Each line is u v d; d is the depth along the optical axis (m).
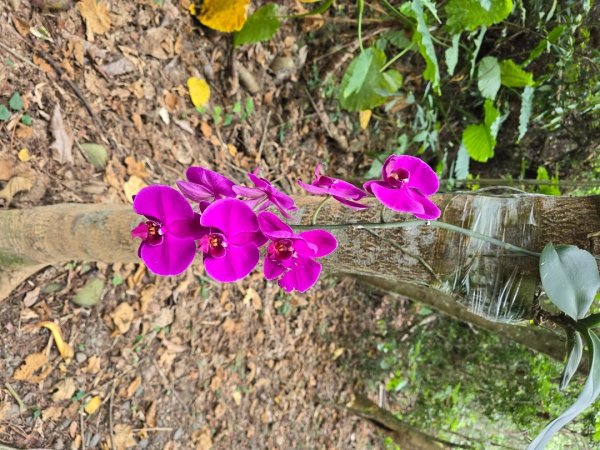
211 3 2.99
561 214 1.07
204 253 0.94
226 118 3.31
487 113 3.43
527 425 3.52
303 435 4.08
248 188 1.04
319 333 4.23
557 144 3.97
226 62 3.25
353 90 3.47
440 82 3.91
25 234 1.93
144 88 2.80
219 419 3.30
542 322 1.11
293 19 3.53
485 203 1.15
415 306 4.74
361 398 4.59
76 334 2.44
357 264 1.27
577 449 3.08
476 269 1.13
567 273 0.97
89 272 2.47
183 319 3.02
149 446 2.82
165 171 2.89
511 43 3.70
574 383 3.13
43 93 2.30
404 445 4.36
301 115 3.74
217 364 3.29
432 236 1.18
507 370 3.96
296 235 0.98
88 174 2.47
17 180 2.15
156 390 2.87
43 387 2.31
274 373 3.80
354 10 3.72
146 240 0.97
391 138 4.20
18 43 2.22
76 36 2.47
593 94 3.18
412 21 3.23
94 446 2.53
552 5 3.26
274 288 3.75
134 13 2.75
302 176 3.83
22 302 2.23
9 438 2.18
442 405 4.38
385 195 1.03
